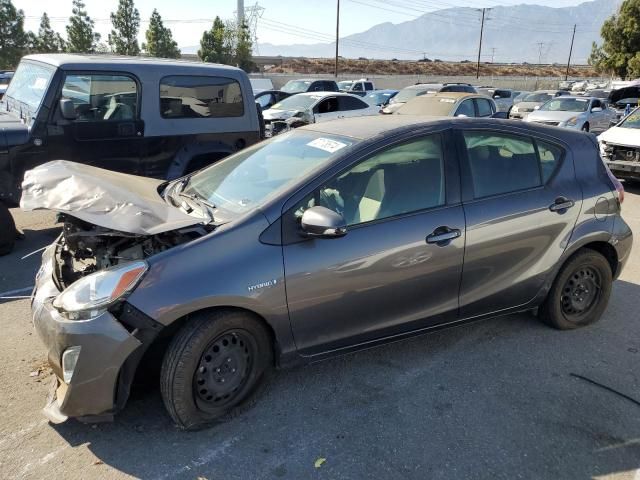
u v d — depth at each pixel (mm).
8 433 2936
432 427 3059
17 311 4469
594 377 3611
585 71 99125
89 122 6172
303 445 2891
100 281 2697
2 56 38938
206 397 2955
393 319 3412
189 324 2820
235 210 3199
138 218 2848
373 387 3455
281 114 15164
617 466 2775
